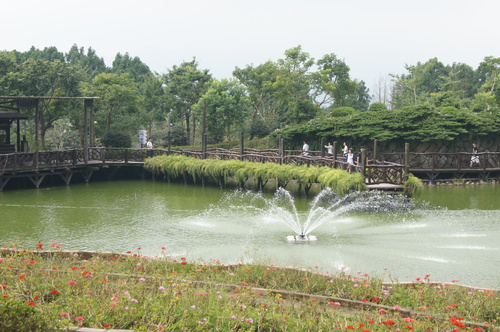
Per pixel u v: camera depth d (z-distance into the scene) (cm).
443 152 2884
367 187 1792
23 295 671
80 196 2177
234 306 666
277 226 1535
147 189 2405
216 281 859
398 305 778
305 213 1761
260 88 4691
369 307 762
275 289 834
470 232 1446
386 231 1462
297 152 3225
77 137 4291
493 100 3756
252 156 2503
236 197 2131
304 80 4238
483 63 3938
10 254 1012
